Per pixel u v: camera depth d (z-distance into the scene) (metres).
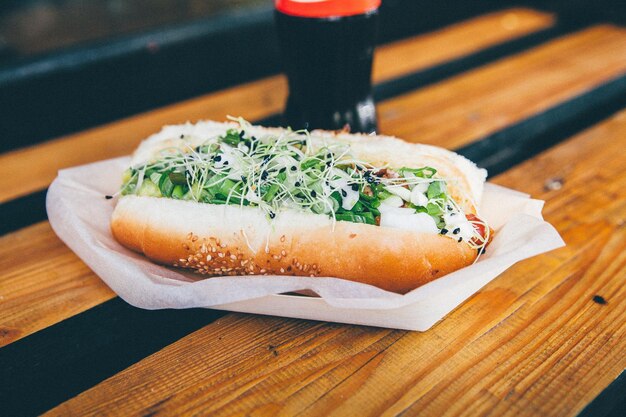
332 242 0.31
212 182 0.33
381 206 0.32
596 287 0.31
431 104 0.49
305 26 0.36
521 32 0.64
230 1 0.68
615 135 0.44
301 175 0.32
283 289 0.28
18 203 0.38
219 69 0.65
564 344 0.28
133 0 0.67
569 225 0.35
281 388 0.26
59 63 0.53
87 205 0.34
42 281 0.32
